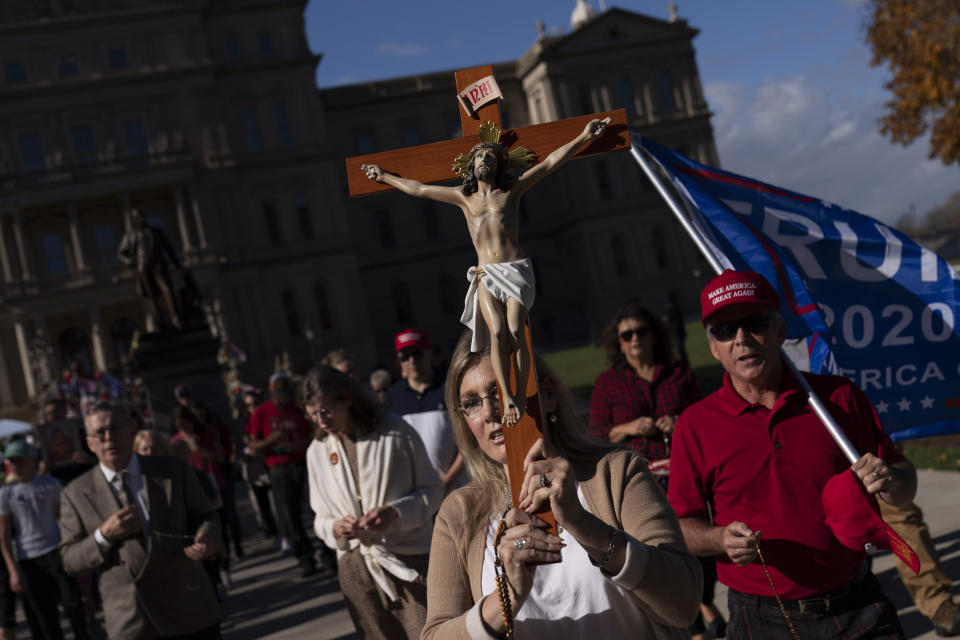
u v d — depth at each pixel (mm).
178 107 52344
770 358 3178
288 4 55625
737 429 3230
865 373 3949
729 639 3371
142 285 19594
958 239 68938
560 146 2424
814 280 3990
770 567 3174
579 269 63469
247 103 54531
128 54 52156
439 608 2477
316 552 11375
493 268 2238
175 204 52062
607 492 2457
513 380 2205
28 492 8164
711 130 63312
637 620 2377
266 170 54312
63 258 52156
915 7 27875
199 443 11188
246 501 18516
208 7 53188
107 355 52562
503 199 2312
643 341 5289
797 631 3146
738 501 3225
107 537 4539
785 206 4070
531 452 2164
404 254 62750
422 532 4613
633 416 5266
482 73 2521
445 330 63094
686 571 2283
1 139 50500
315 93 55406
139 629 4598
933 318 3959
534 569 2213
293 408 10398
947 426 3945
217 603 4941
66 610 8266
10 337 50719
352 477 4672
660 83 63250
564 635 2371
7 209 49250
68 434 11180
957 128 27875
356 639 7262
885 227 4051
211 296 51406
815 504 3135
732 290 3137
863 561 3229
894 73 29453
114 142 51500
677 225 62875
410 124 62562
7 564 8062
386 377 9453
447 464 5910
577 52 61531
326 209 55125
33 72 50969
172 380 19312
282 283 54312
